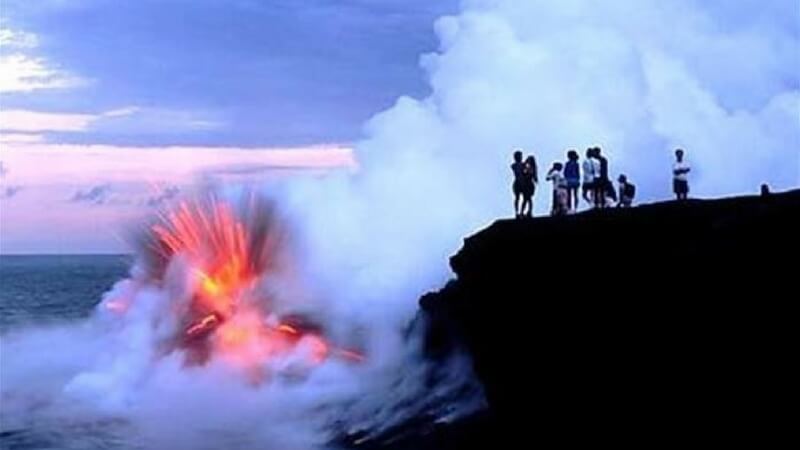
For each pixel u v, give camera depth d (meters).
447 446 26.98
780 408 17.52
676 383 19.50
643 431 20.34
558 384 22.92
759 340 17.92
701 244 19.84
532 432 23.97
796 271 17.75
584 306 22.19
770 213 19.11
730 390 18.36
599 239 22.75
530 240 24.52
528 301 23.97
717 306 18.75
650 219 22.12
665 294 20.00
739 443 18.17
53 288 143.62
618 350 21.05
